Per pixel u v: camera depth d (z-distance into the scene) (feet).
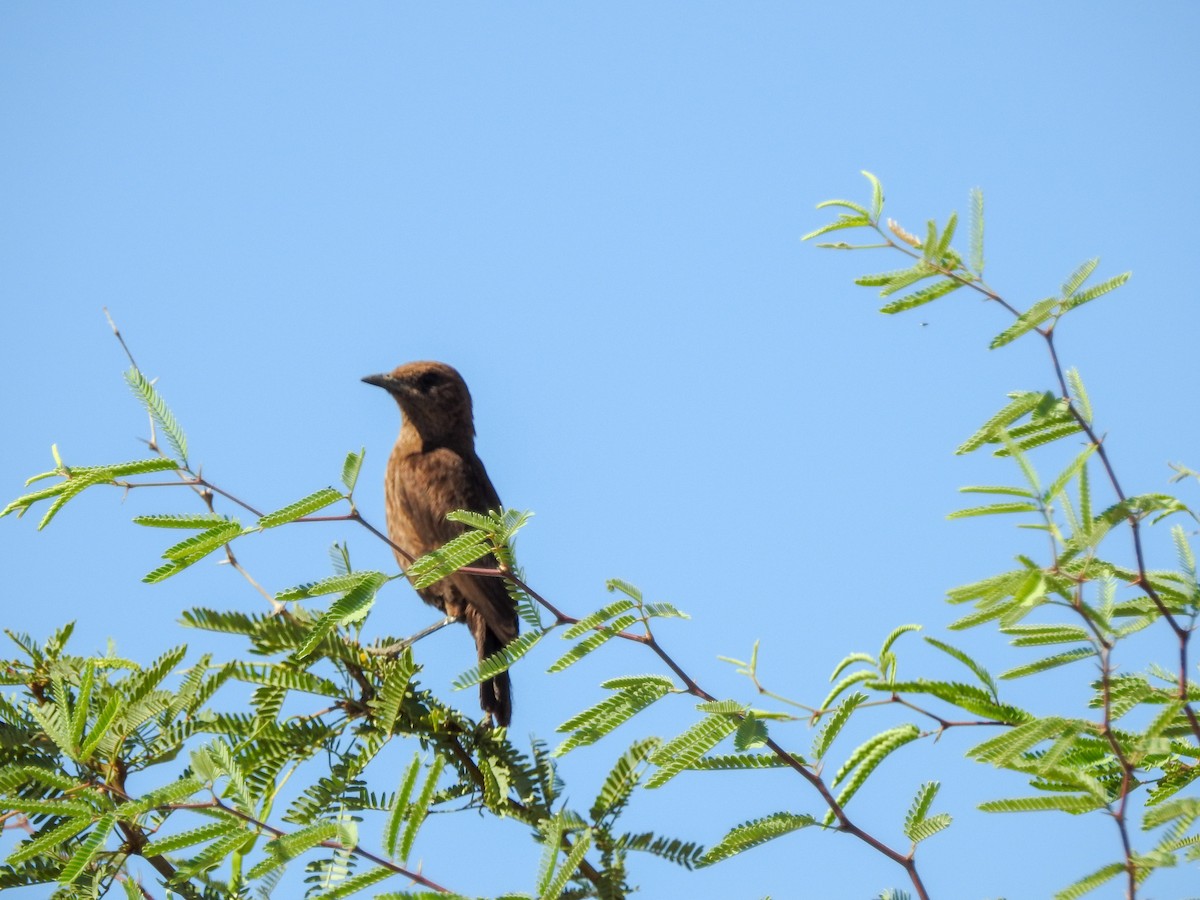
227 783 24.47
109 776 26.37
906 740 24.08
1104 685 22.18
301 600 28.45
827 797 24.13
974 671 24.52
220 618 28.22
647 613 25.71
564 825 24.56
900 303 24.88
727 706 24.38
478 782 29.71
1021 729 22.22
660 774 24.17
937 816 24.12
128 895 24.76
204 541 26.84
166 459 27.86
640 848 24.93
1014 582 21.89
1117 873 21.16
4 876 26.30
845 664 25.11
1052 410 24.13
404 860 23.34
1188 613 24.50
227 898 27.14
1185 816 21.57
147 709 26.63
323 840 23.35
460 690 26.08
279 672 28.60
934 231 24.34
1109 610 24.22
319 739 28.58
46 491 27.50
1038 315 24.06
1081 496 22.56
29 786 25.62
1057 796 21.83
